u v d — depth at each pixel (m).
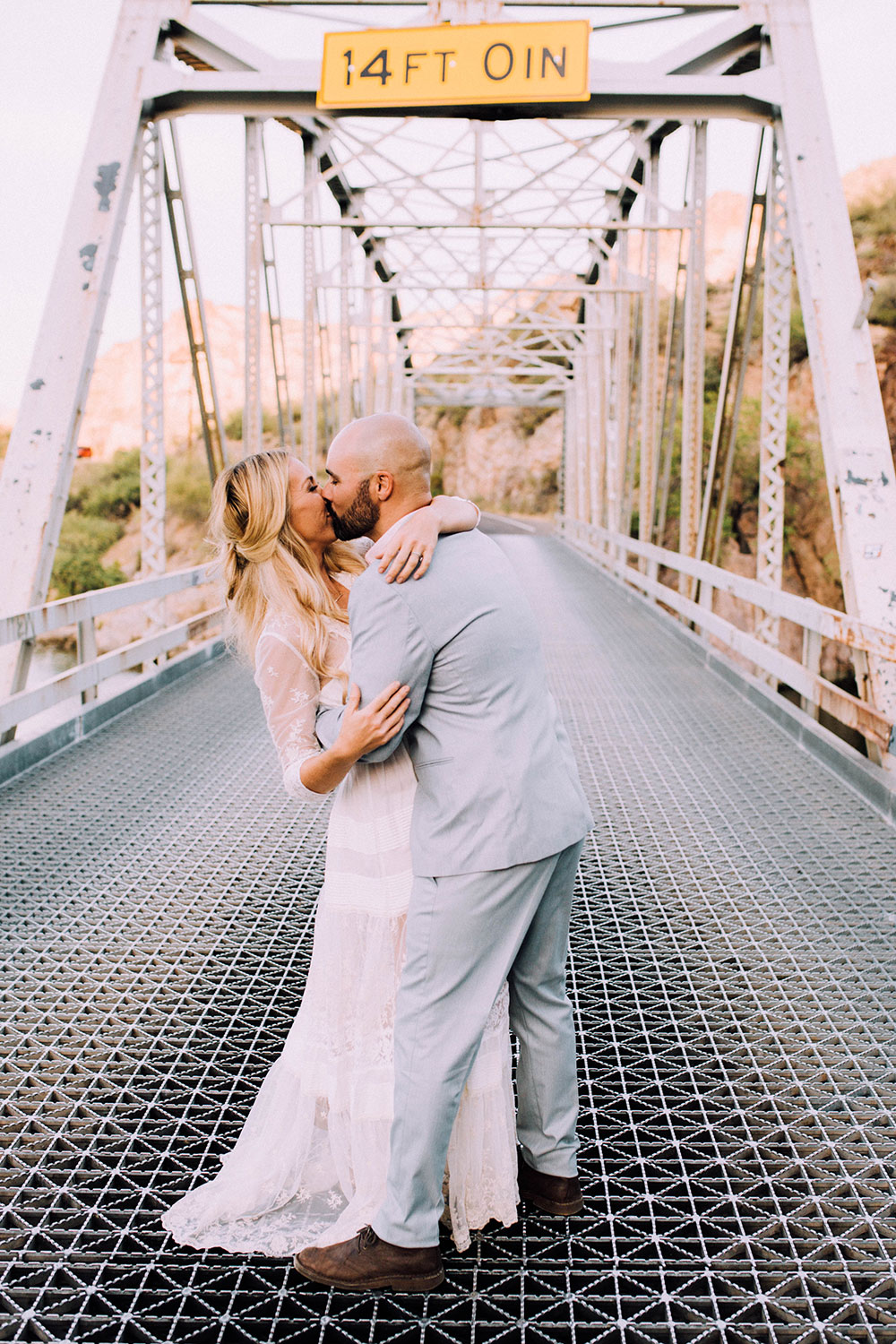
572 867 1.79
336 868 1.87
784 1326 1.74
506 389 31.69
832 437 5.77
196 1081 2.47
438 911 1.68
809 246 6.22
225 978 2.94
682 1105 2.39
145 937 3.23
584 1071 2.53
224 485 1.91
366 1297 1.79
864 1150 2.22
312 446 12.60
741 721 6.00
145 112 6.97
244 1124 2.22
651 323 13.51
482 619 1.68
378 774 1.83
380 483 1.76
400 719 1.66
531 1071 1.90
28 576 5.87
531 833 1.66
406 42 6.53
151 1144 2.23
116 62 6.70
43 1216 2.00
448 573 1.69
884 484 5.63
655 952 3.16
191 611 39.50
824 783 4.80
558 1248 1.92
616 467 18.38
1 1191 2.07
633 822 4.30
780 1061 2.55
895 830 4.18
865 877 3.70
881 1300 1.78
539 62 6.46
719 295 39.66
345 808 1.87
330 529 1.98
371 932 1.83
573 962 3.11
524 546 23.34
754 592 6.59
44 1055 2.56
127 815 4.41
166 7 6.74
